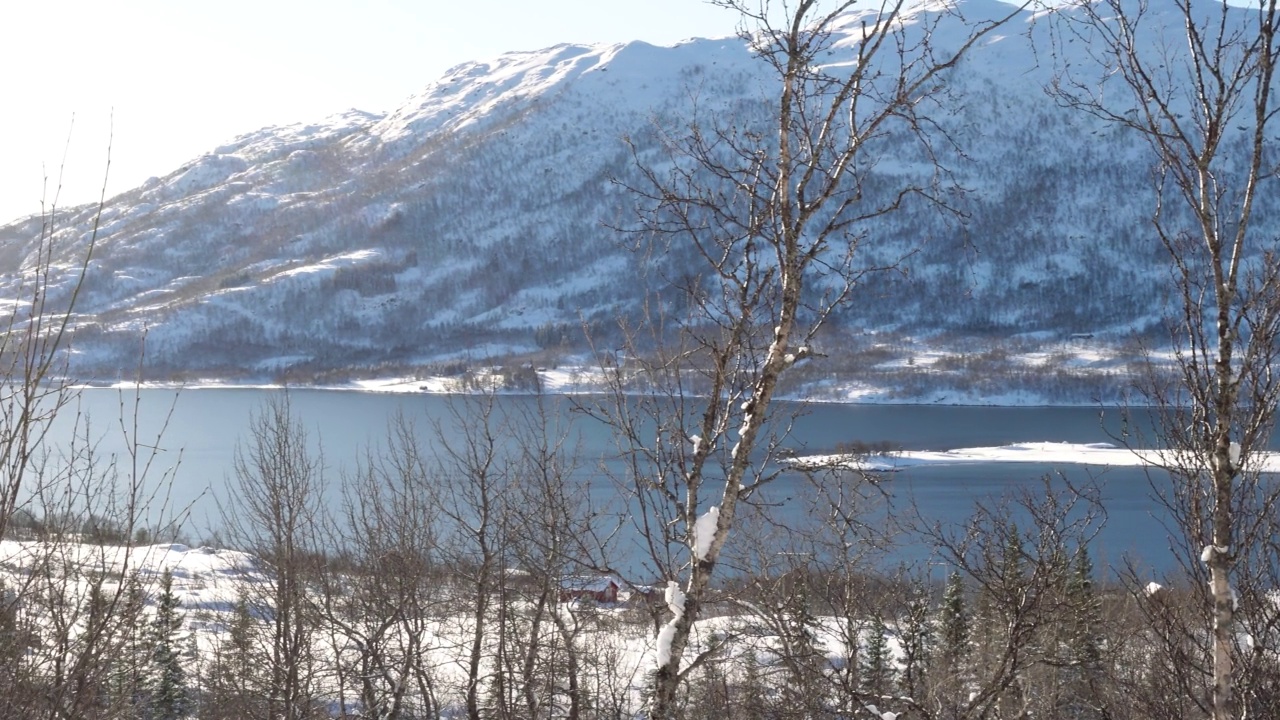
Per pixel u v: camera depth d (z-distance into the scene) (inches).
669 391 256.8
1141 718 301.9
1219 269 214.4
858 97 222.4
